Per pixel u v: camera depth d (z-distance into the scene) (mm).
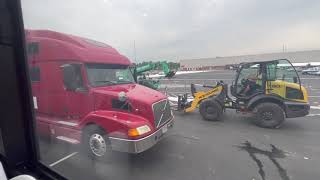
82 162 3809
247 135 5941
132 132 3822
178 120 7680
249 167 4020
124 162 4074
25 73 1811
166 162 4230
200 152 4730
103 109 4289
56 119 4082
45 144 3600
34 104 2047
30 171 1849
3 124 1734
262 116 6660
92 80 4461
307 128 6562
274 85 6691
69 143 4055
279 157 4457
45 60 4109
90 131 4238
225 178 3637
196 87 8922
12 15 1705
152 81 10070
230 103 7516
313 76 21391
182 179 3604
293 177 3641
